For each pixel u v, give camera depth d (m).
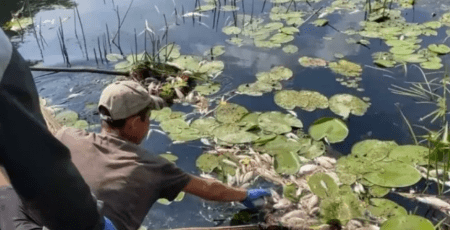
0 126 1.01
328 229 2.81
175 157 3.38
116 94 2.47
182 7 5.47
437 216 2.88
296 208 2.96
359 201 2.96
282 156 3.34
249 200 2.94
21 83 1.05
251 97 3.93
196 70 4.27
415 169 3.14
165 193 2.55
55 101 3.98
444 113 3.64
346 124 3.59
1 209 2.12
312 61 4.34
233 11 5.32
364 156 3.27
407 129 3.53
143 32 5.00
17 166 1.06
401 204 2.96
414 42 4.56
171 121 3.70
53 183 1.12
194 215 2.96
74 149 2.44
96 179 2.34
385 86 3.98
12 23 5.23
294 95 3.89
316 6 5.36
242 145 3.46
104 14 5.41
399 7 5.24
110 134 2.51
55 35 5.00
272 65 4.32
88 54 4.66
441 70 4.15
